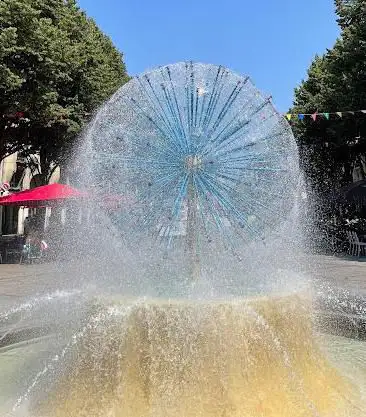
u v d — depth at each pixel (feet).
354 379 15.11
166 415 11.71
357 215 77.10
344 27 70.69
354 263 52.80
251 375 12.41
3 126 57.06
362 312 20.86
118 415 11.91
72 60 54.34
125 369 12.30
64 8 59.41
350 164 92.38
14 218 104.47
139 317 12.39
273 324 13.08
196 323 12.22
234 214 15.42
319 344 15.31
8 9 45.42
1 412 13.21
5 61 48.11
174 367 12.08
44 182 78.33
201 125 15.33
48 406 13.03
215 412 11.81
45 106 53.11
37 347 18.69
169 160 15.20
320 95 77.10
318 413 12.50
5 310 22.36
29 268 48.39
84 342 13.10
